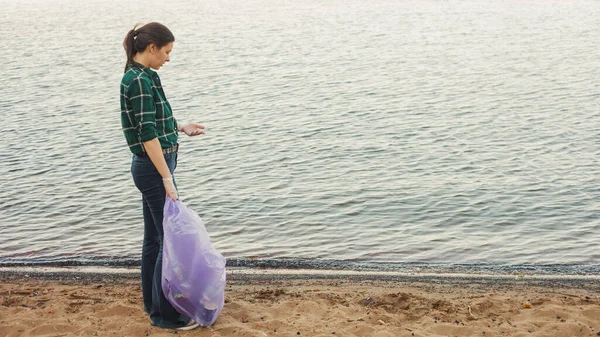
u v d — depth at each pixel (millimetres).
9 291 5945
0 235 8414
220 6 50344
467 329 4605
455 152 11984
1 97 18781
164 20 42156
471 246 7762
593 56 23109
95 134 14109
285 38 31359
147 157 4211
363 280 6461
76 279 6578
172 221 4289
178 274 4363
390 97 17375
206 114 16156
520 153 11781
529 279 6488
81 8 52625
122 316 4867
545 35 29359
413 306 5289
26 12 50031
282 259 7398
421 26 34656
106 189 10344
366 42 29109
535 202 9234
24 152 12766
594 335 4465
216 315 4578
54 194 10125
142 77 4031
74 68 24141
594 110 15039
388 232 8312
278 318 4883
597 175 10367
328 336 4445
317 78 20719
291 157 12008
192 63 24500
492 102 16344
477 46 26766
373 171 11008
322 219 8844
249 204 9516
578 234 8070
